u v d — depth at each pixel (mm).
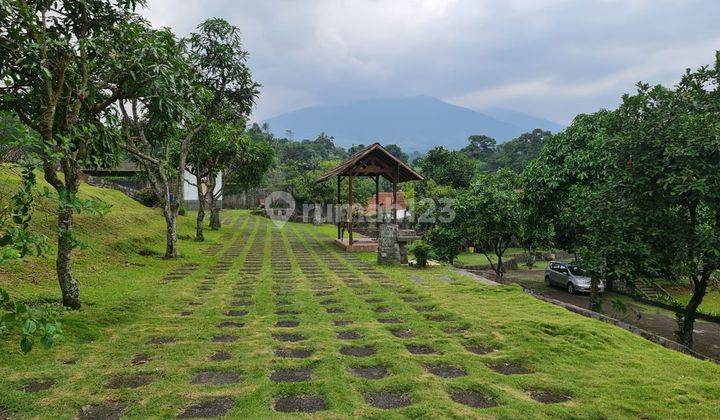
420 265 13773
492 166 76625
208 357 5438
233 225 31969
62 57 6863
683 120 9836
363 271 12938
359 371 5078
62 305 7156
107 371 4902
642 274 11117
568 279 21500
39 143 5039
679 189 9234
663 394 4496
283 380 4773
